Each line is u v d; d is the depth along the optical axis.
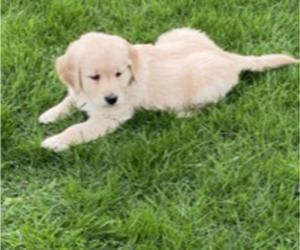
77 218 4.99
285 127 5.60
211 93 5.83
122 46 5.42
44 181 5.33
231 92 5.96
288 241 4.89
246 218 5.01
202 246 4.86
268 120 5.62
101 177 5.31
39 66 6.19
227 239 4.90
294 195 5.18
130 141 5.52
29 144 5.48
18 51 6.28
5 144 5.51
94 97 5.40
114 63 5.34
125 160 5.37
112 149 5.43
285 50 6.41
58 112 5.79
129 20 6.70
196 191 5.17
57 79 6.04
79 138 5.55
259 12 6.80
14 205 5.13
